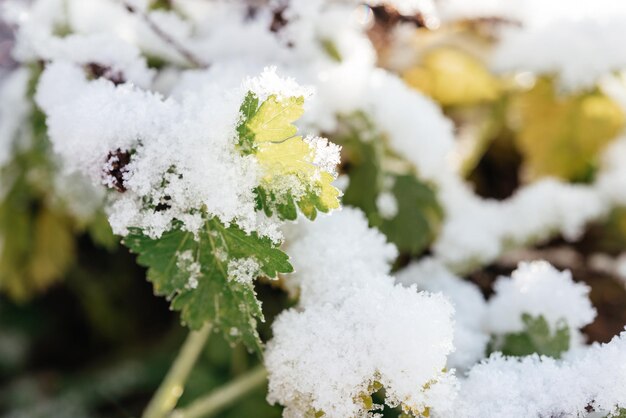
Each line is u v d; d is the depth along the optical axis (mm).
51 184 527
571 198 536
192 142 358
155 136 362
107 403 679
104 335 744
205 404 458
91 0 484
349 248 382
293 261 381
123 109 366
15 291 632
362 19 507
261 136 356
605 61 539
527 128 573
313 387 356
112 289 732
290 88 356
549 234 536
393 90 489
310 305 370
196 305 361
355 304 361
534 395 362
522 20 579
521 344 397
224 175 354
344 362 354
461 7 580
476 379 367
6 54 506
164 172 360
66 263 648
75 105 377
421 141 484
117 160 361
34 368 748
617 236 559
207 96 377
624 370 355
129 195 366
